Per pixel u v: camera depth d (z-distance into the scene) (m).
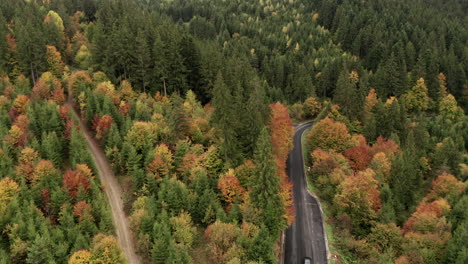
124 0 167.50
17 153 67.56
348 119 107.25
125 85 94.06
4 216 52.78
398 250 57.62
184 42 100.75
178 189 61.50
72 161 66.44
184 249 49.88
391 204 68.06
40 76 105.56
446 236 57.44
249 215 56.25
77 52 117.88
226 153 68.38
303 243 61.97
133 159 69.00
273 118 86.38
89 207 56.97
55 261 48.28
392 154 83.12
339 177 73.94
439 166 86.62
